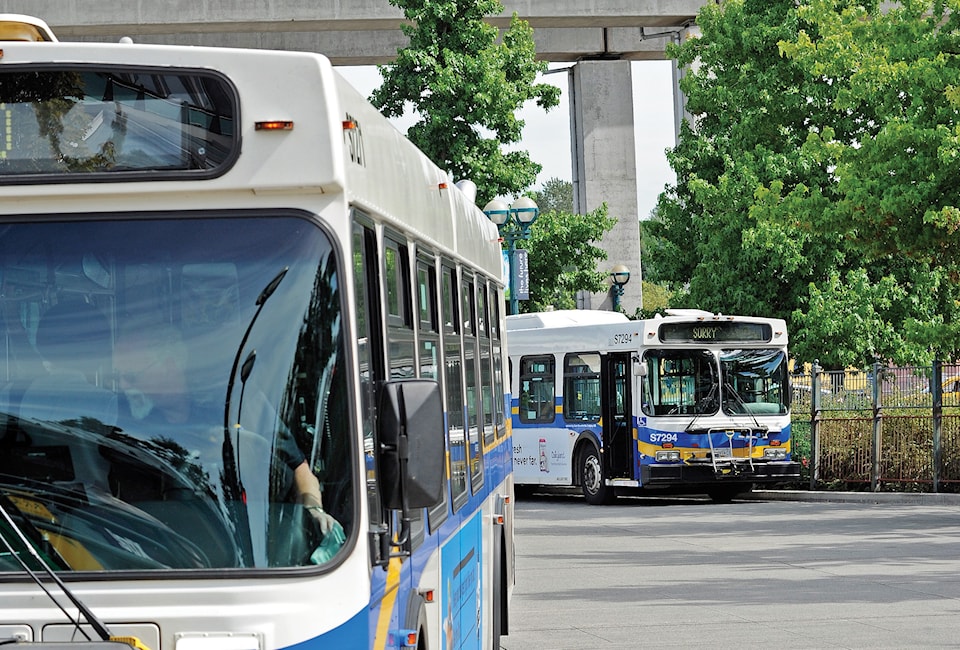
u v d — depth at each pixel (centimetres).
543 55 9488
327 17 8281
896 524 4756
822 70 6362
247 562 978
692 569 3650
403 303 1332
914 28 6031
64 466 988
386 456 1003
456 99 6925
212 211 1013
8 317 1002
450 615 1527
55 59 1012
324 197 1016
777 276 7306
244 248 1009
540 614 2942
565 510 5947
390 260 1259
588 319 6756
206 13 8194
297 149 1005
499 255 2684
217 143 1008
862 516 5109
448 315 1677
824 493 6125
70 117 1010
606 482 6181
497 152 6931
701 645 2542
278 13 8262
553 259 7556
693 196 7838
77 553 979
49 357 998
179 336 1001
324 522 987
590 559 3944
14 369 995
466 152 6900
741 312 7338
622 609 2989
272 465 988
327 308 1005
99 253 1005
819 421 6359
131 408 993
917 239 5778
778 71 7356
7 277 1005
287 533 983
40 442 989
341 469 994
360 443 1003
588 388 6344
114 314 1002
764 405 6025
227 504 984
